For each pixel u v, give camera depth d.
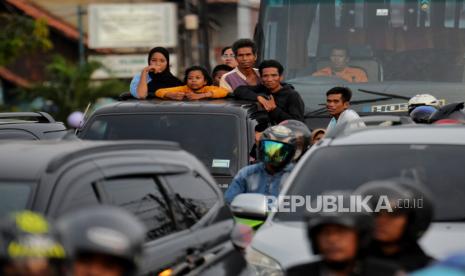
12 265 7.85
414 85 30.98
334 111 24.75
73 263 7.81
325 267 9.85
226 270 14.23
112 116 22.95
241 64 26.84
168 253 13.16
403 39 31.70
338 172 15.69
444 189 15.23
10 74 99.69
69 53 106.69
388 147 16.06
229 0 110.25
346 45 31.59
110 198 13.03
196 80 24.94
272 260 14.13
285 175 18.77
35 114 25.48
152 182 13.80
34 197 12.53
